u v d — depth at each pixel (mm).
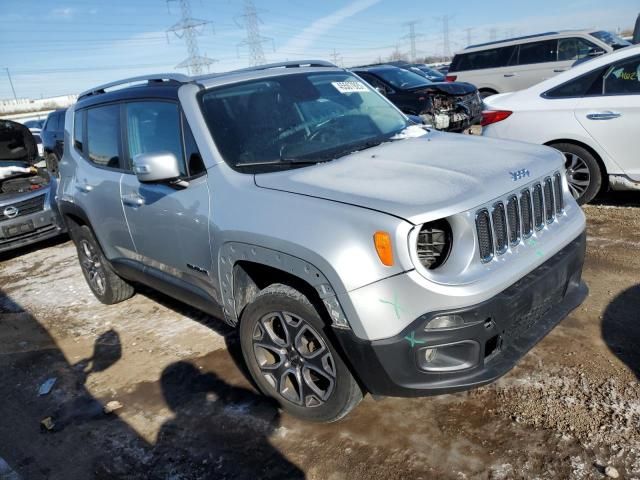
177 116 3355
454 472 2461
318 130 3379
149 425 3162
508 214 2562
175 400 3365
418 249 2430
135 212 3678
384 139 3432
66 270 6441
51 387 3752
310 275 2473
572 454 2465
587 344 3281
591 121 5383
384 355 2336
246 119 3275
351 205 2439
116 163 3994
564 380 2973
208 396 3348
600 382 2918
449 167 2738
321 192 2586
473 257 2375
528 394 2902
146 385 3592
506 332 2467
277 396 2990
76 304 5262
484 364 2416
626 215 5500
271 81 3600
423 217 2268
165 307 4852
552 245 2748
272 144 3180
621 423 2605
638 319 3484
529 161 2867
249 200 2803
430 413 2867
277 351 2910
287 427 2941
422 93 10469
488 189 2486
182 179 3211
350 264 2332
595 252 4652
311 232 2453
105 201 4043
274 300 2768
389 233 2264
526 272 2537
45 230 7203
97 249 4746
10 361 4266
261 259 2701
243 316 2996
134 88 3881
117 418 3279
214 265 3053
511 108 5871
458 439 2654
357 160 2963
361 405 3008
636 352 3146
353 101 3795
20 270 6734
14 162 7645
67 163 4738
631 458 2400
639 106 5129
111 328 4578
